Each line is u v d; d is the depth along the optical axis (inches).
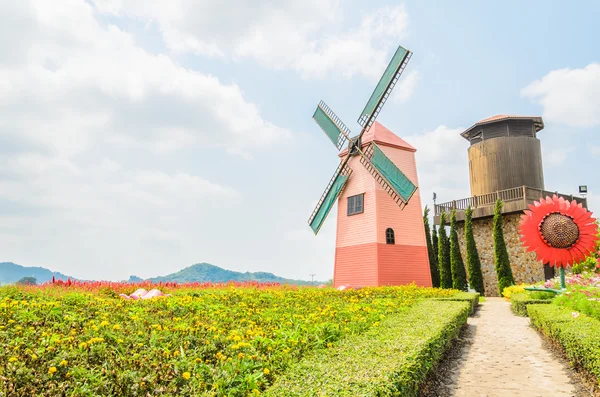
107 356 214.4
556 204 556.4
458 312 422.9
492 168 1163.9
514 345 393.4
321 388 171.3
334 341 287.0
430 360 265.9
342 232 977.5
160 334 261.3
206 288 683.4
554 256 549.6
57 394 169.9
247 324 320.8
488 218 1106.7
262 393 171.9
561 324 341.7
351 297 563.8
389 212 921.5
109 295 552.1
